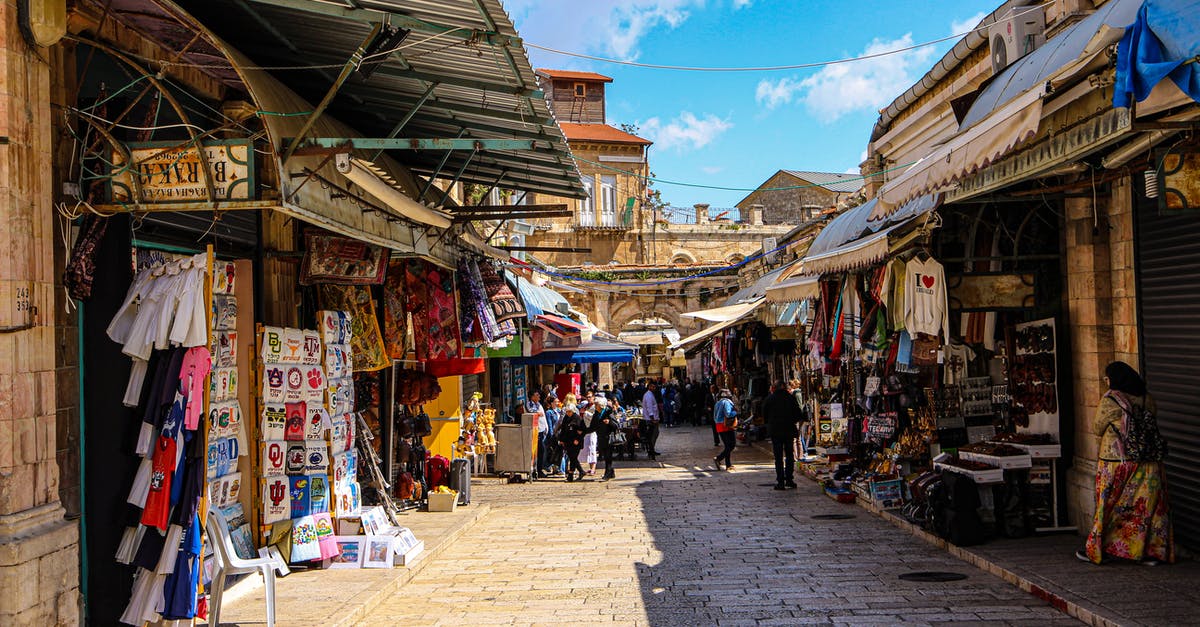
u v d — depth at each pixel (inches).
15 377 179.2
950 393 421.1
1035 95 213.3
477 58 230.7
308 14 217.3
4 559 171.0
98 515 208.2
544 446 725.9
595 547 399.5
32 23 184.7
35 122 188.4
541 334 759.1
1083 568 295.0
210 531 236.8
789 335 778.2
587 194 418.3
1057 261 369.7
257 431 305.0
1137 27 179.8
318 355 335.0
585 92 1841.8
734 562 355.6
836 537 401.1
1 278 177.0
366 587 300.4
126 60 206.5
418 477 516.7
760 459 805.2
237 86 277.1
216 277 281.4
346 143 215.8
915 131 560.7
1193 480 295.1
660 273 1496.1
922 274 371.2
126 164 204.2
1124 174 269.4
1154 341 316.2
